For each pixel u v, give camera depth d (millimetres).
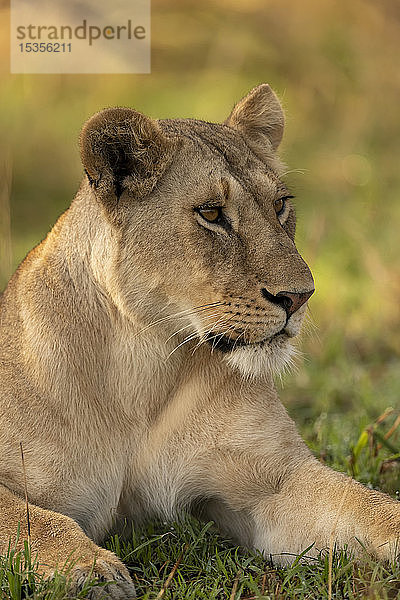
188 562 6664
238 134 7762
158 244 6859
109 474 7137
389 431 9000
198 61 23250
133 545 6930
